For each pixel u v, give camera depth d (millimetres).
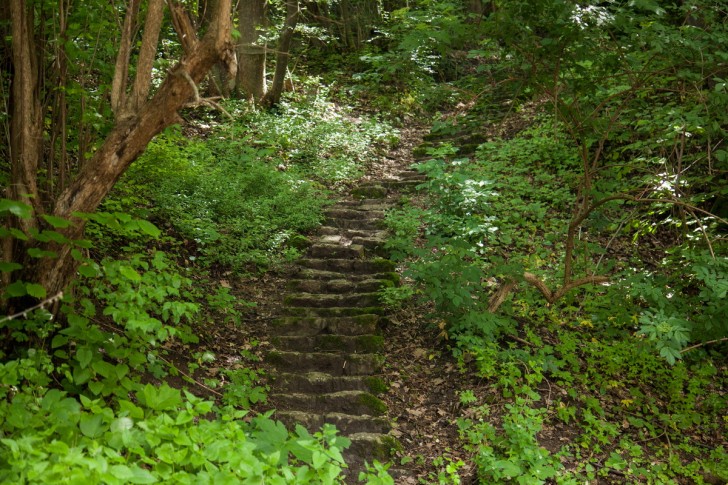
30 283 3684
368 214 8570
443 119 11812
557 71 5105
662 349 4906
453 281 5906
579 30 4785
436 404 5480
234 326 6199
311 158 10102
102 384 3604
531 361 5535
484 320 5785
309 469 2875
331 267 7316
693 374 6043
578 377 5766
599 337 6359
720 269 5152
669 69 5496
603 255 7449
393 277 7031
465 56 12906
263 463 2760
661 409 5680
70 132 4875
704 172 7410
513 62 5504
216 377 5359
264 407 5250
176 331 4129
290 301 6656
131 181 6824
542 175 8820
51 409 2912
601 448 5129
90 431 2740
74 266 4008
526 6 4844
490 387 5500
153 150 7488
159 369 4578
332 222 8398
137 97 3855
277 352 5871
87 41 4938
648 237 7719
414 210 7922
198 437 2844
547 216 8195
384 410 5324
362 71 14047
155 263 4305
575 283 5902
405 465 4816
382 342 6078
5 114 4340
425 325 6453
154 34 3842
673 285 6348
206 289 6523
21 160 3883
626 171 7441
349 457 4844
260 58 11312
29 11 4105
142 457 2623
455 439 5078
